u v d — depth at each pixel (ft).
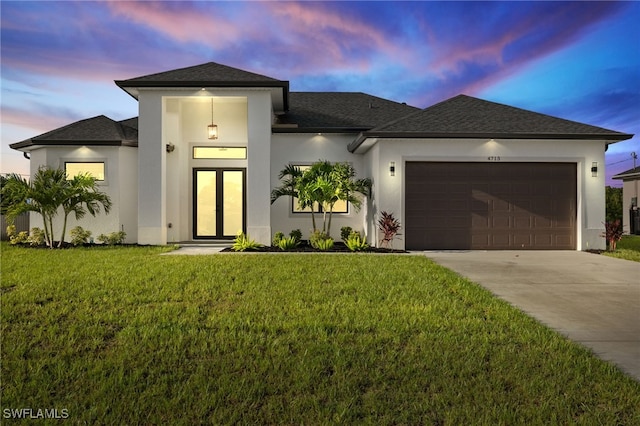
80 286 22.25
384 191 41.50
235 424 9.29
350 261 32.22
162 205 43.86
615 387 10.93
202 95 43.57
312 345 13.71
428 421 9.32
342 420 9.37
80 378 11.34
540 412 9.64
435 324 16.12
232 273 26.48
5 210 44.34
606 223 41.39
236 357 12.90
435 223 41.88
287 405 10.03
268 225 43.52
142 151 43.55
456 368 12.03
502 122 42.83
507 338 14.71
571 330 16.01
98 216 47.09
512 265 31.91
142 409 9.73
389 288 22.52
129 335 14.58
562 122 43.21
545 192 41.98
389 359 12.69
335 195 40.88
